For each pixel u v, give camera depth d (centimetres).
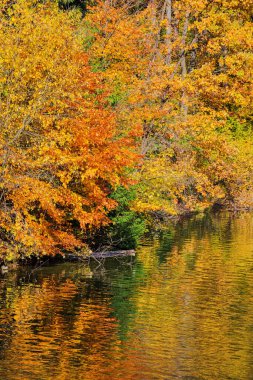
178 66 6047
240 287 3666
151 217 5947
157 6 6138
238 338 2781
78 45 4191
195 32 6053
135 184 4691
